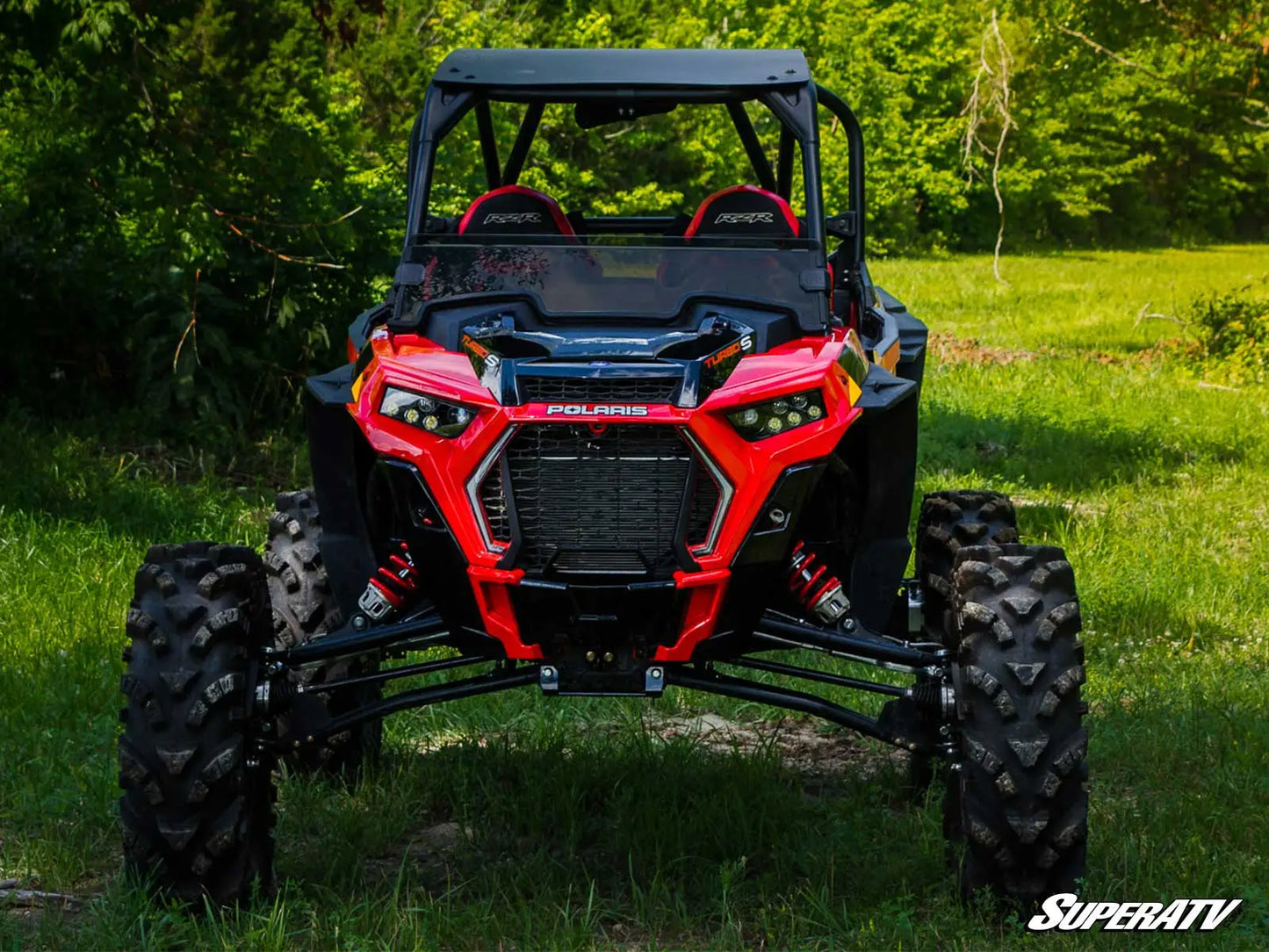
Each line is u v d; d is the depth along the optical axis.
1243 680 6.91
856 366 4.79
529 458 4.29
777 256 5.04
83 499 9.56
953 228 44.25
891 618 5.55
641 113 5.68
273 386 12.02
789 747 6.32
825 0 34.59
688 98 5.32
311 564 5.44
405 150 18.72
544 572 4.27
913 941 4.25
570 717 6.46
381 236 12.41
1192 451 13.05
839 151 31.00
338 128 14.70
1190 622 7.88
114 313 11.98
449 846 5.17
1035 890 4.29
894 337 5.88
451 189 12.82
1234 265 39.34
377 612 4.72
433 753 6.05
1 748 5.68
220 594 4.44
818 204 5.14
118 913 4.34
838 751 6.29
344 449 4.81
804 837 5.10
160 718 4.26
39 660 6.71
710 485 4.31
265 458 11.45
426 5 23.84
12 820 5.21
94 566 8.09
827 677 4.82
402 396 4.47
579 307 4.89
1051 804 4.22
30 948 4.18
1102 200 50.00
